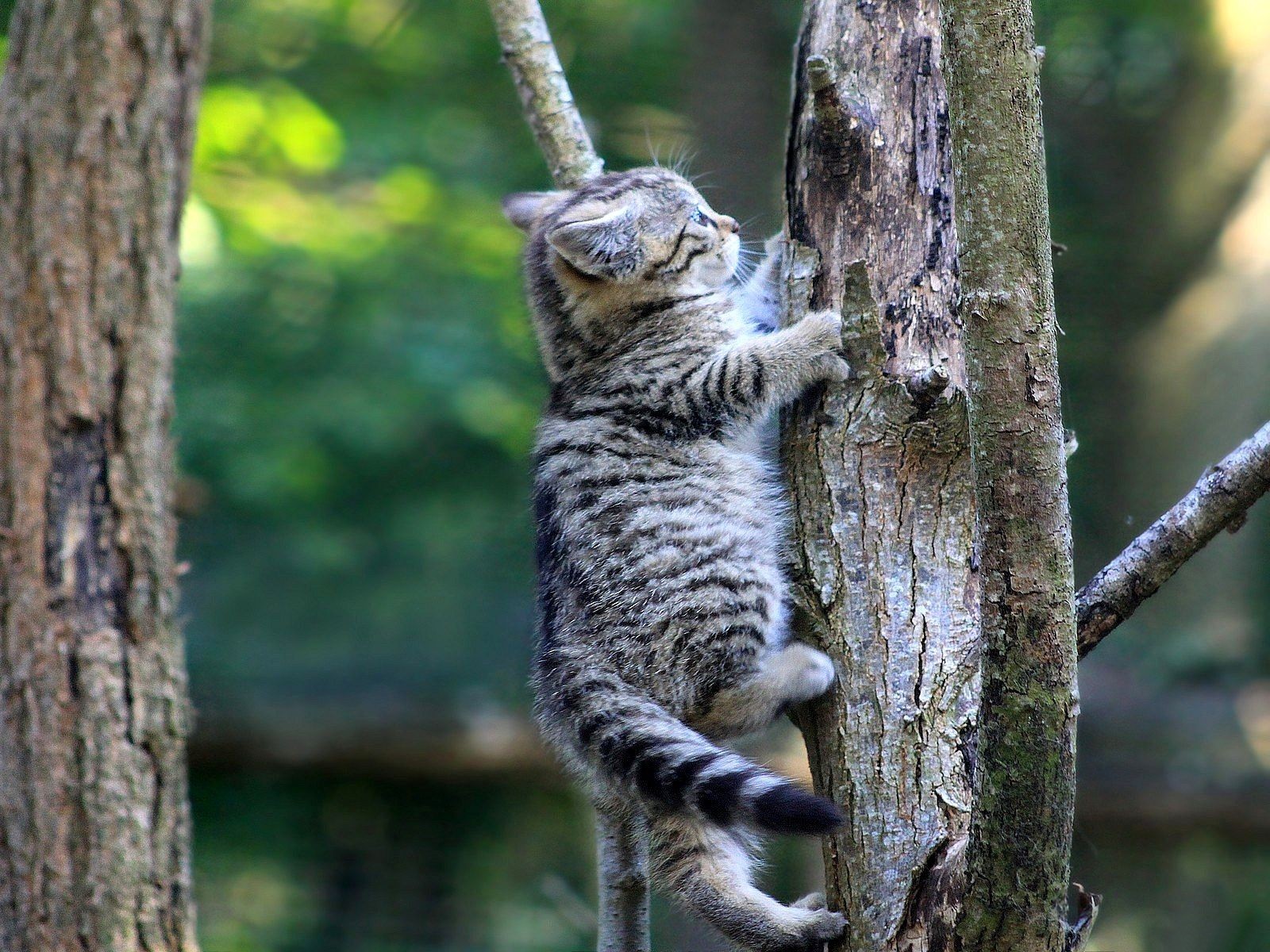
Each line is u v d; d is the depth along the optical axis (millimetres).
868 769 6105
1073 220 15641
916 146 6508
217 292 17969
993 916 5355
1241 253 15594
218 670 16547
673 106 14602
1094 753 14766
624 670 7449
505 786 16547
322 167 18797
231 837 16219
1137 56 16047
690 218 9148
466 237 18656
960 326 6324
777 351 6688
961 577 6234
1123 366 15297
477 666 16891
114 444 5672
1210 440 14906
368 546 17531
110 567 5664
